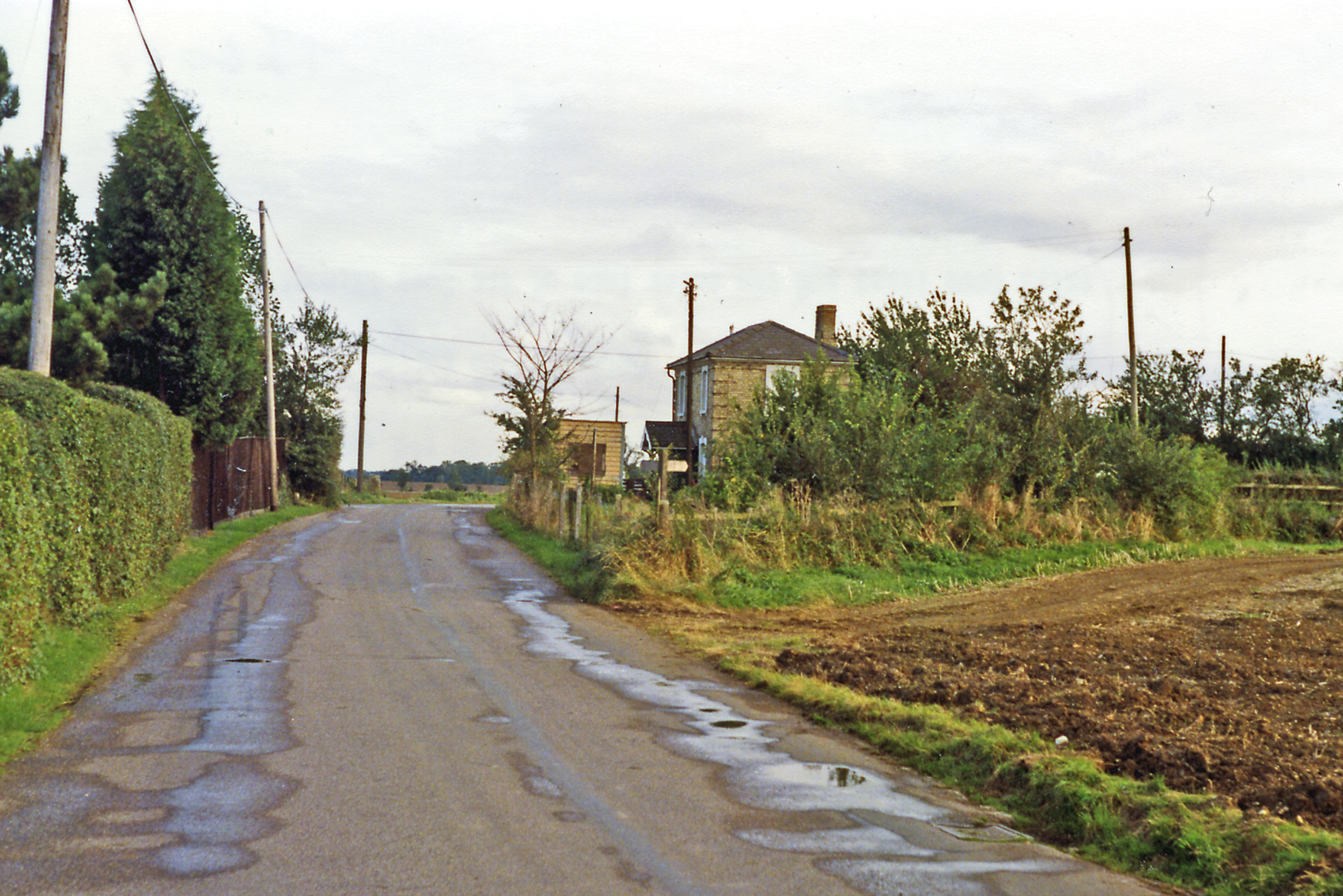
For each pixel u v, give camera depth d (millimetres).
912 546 20859
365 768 6852
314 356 43031
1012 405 26234
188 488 20750
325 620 13281
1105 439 26422
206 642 11508
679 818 6012
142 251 26391
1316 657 11555
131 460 13938
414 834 5586
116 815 5793
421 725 8055
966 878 5242
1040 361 26188
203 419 27781
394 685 9508
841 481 21359
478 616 14125
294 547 23125
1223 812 5945
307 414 42906
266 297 35125
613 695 9531
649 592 16453
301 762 6961
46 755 7027
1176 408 40719
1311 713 8711
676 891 4898
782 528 19484
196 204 26844
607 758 7301
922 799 6680
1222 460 29594
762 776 7012
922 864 5414
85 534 11555
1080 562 21875
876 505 21062
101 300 24188
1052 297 26500
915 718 8375
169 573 16766
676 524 18219
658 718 8648
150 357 26844
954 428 23891
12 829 5527
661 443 42469
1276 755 7207
